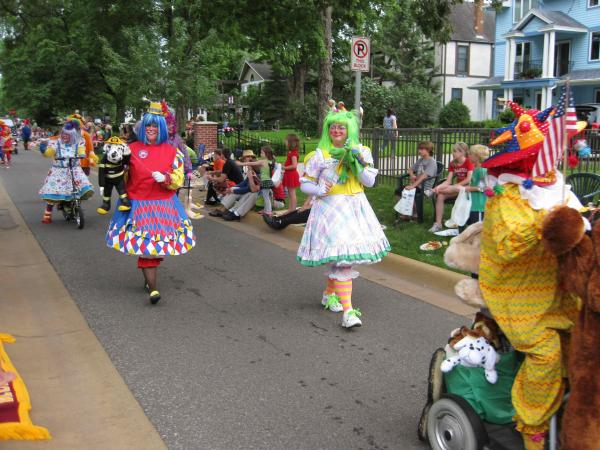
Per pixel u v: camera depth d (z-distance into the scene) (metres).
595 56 30.05
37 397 4.26
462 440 3.16
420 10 13.02
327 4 15.79
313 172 5.52
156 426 3.88
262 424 3.91
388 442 3.70
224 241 9.59
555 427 2.91
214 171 12.88
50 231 10.41
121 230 6.18
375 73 45.41
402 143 12.82
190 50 23.47
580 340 2.66
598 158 9.90
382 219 9.90
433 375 3.43
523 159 3.02
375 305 6.32
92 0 26.64
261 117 47.25
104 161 6.10
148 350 5.15
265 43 17.69
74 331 5.60
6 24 31.70
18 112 49.06
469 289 3.28
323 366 4.81
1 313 6.08
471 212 7.91
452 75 44.47
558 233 2.60
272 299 6.59
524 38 32.41
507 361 3.24
